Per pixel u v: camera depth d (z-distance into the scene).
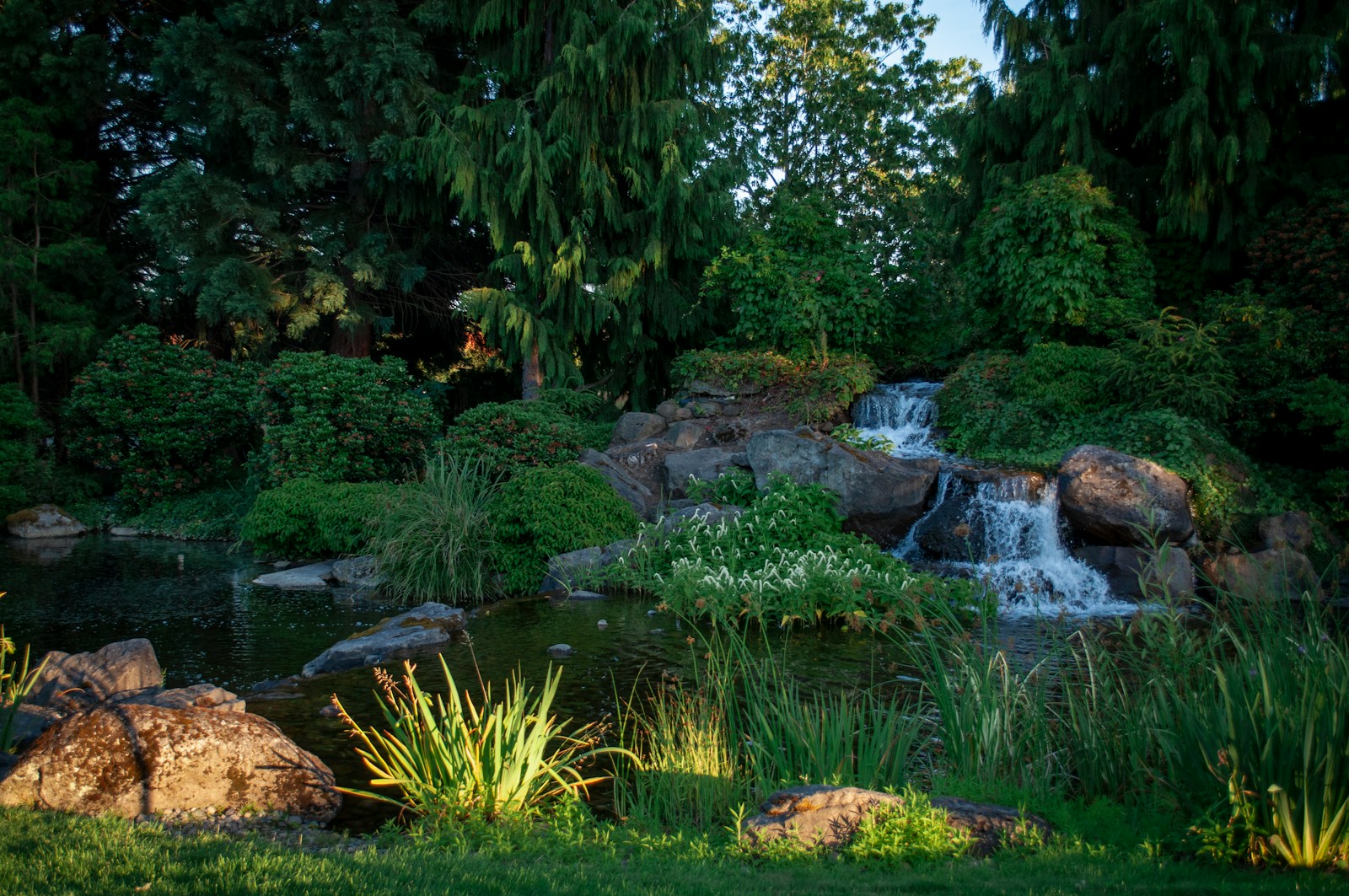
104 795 5.05
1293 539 12.45
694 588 11.21
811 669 8.61
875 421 18.02
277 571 14.69
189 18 20.61
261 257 22.84
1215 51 16.45
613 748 5.79
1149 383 14.55
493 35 22.08
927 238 25.80
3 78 22.55
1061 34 19.66
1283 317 15.06
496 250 23.25
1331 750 3.90
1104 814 4.70
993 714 5.63
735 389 18.64
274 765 5.49
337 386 17.58
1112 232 17.17
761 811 4.78
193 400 20.44
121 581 13.74
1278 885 3.63
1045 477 13.27
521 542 13.52
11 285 21.52
